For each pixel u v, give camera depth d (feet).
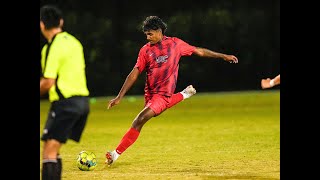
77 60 57.77
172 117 147.95
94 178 72.02
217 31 227.20
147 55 77.15
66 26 222.48
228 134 114.01
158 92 77.56
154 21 76.79
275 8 226.79
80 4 227.40
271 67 225.15
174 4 232.53
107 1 228.84
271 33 226.38
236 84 224.33
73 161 85.56
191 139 108.17
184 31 227.20
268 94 201.77
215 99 193.57
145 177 72.33
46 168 57.31
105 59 223.30
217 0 232.12
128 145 78.28
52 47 56.34
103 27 225.35
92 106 181.78
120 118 148.97
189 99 195.52
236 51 226.38
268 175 73.31
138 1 230.68
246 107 169.37
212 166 80.02
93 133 119.65
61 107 57.11
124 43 225.56
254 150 93.71
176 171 76.59
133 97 212.02
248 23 227.40
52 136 57.21
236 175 73.31
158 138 110.01
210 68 222.48
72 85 57.36
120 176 73.15
